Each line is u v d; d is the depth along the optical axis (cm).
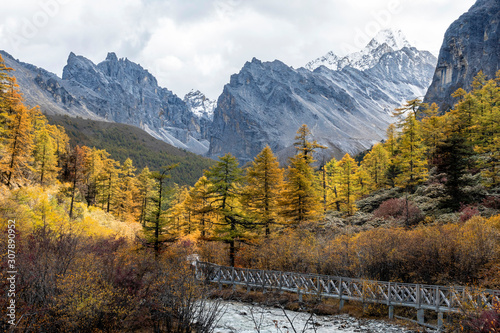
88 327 965
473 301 1225
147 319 1148
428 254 1703
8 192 2808
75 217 3431
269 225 3017
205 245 2773
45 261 1042
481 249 1568
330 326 1461
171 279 1257
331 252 2000
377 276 1784
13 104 3566
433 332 1329
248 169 3216
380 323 1495
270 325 1439
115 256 1465
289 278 1981
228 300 1980
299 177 3122
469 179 3050
